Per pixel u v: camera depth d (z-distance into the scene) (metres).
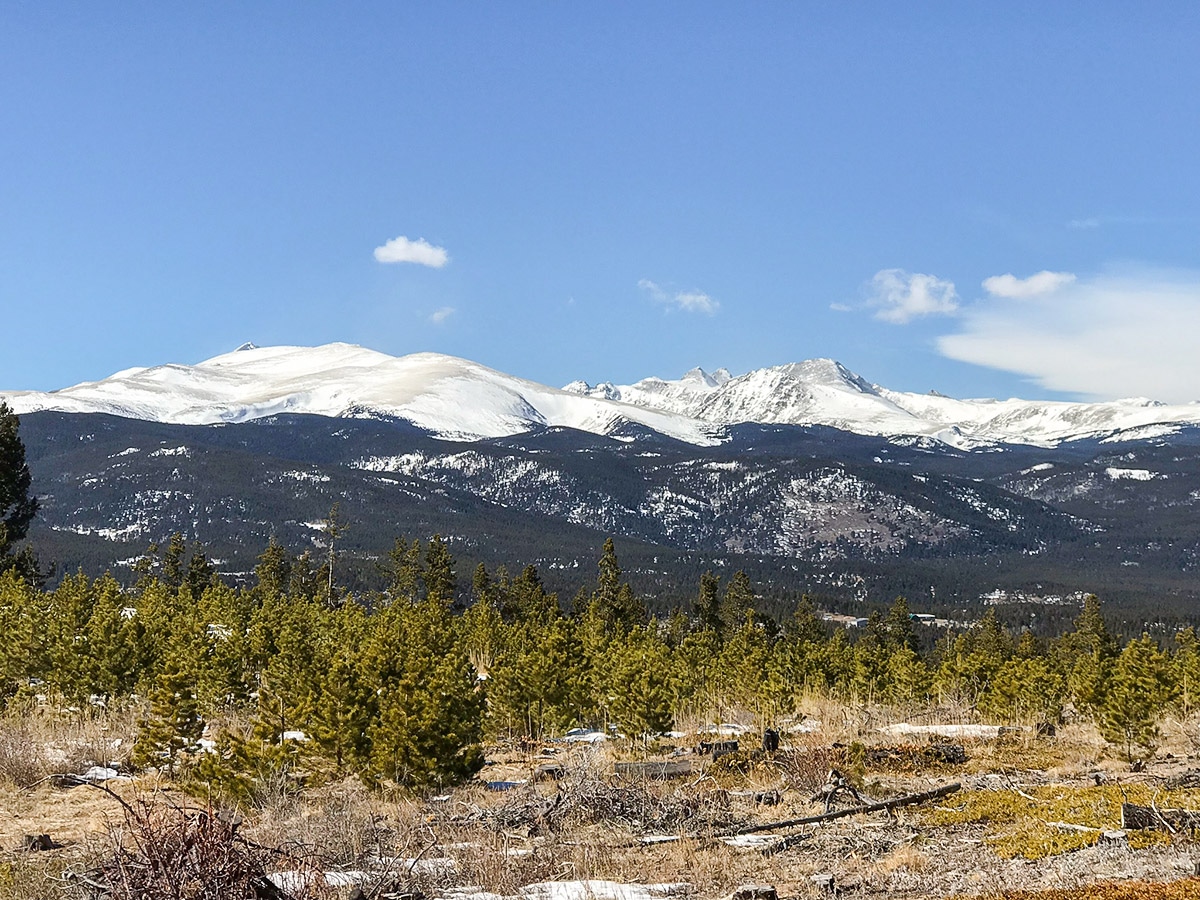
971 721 34.53
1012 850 13.58
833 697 47.25
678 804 17.44
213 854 10.49
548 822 17.06
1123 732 23.56
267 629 46.09
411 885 13.07
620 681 30.42
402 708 21.52
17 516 74.62
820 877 12.74
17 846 16.09
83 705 34.62
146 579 89.50
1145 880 11.19
